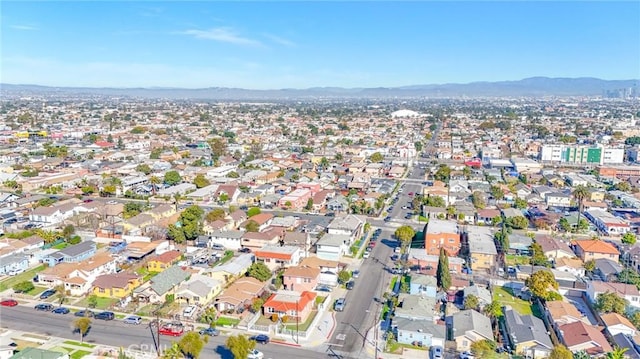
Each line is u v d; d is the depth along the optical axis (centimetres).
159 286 8312
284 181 17675
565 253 10294
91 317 7669
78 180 17150
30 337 7038
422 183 18550
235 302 7931
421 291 8475
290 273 8744
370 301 8406
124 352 6650
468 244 10756
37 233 11088
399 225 12975
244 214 13238
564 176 19200
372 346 6950
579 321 7150
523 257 10531
